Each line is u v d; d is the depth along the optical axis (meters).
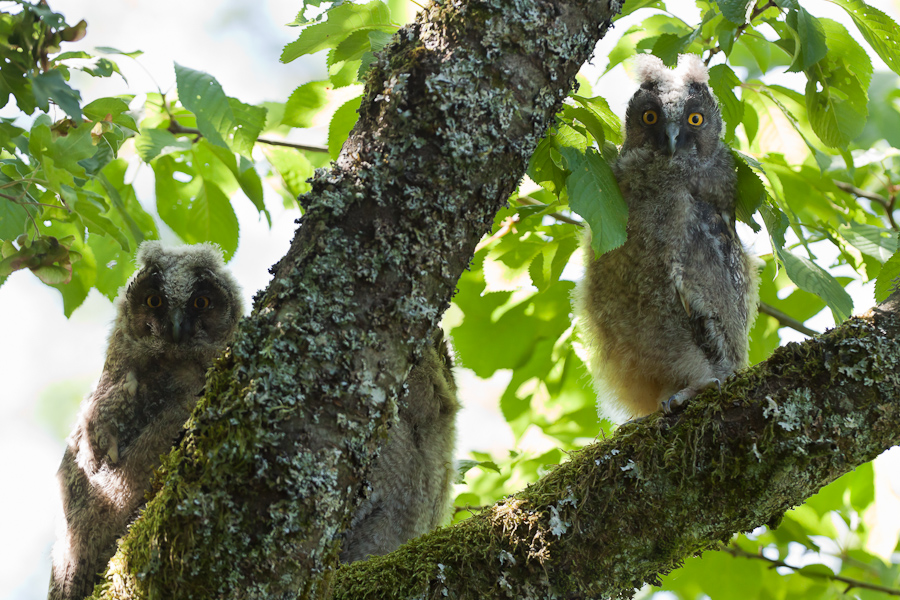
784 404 4.93
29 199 6.23
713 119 7.76
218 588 3.91
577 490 5.05
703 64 8.10
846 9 6.60
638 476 4.99
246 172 8.71
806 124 9.11
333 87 7.17
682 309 7.07
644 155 7.61
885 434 4.86
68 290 8.48
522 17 4.29
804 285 6.83
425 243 4.13
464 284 9.97
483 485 10.85
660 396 7.49
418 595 4.87
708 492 4.93
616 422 8.02
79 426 9.03
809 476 4.88
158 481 4.39
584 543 4.93
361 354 4.04
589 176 5.75
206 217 9.56
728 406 5.04
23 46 5.11
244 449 3.93
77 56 5.90
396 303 4.09
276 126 10.27
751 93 9.20
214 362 4.31
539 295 9.96
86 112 6.18
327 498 3.98
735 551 9.85
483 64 4.21
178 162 9.52
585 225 7.97
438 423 8.17
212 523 3.93
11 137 5.63
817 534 10.45
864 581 10.59
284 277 4.14
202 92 6.60
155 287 9.36
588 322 7.80
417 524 7.93
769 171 8.30
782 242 6.88
